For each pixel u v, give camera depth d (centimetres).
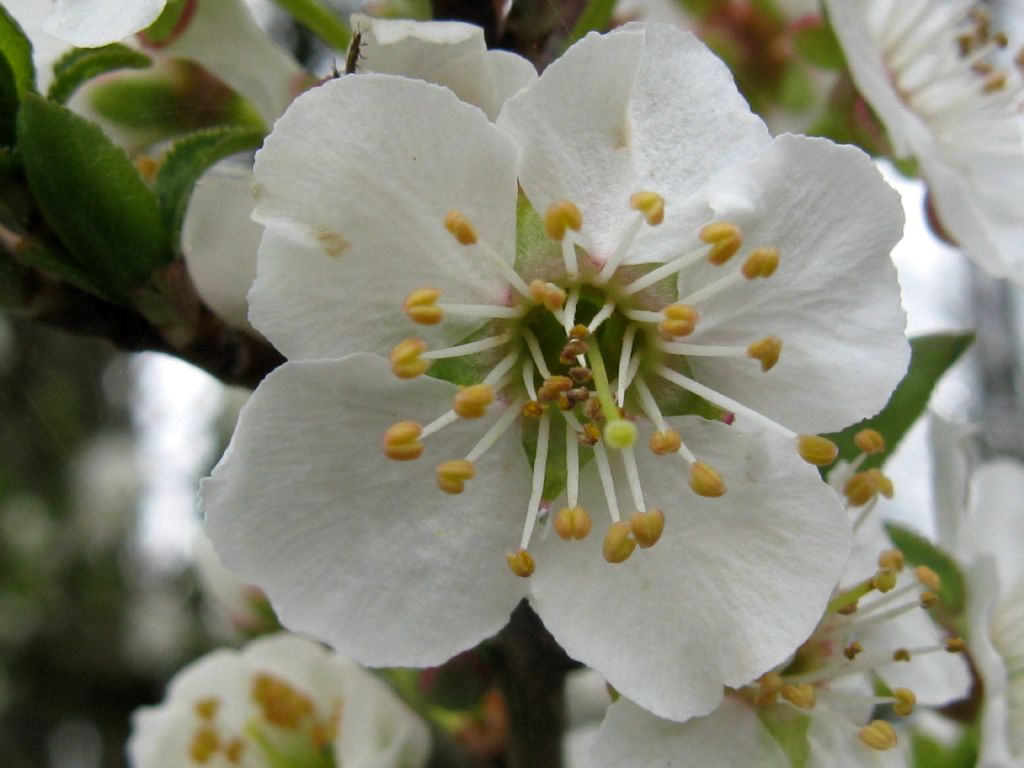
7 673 24
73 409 26
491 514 6
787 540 6
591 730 10
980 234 7
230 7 7
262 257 6
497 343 6
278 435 6
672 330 6
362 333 6
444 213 6
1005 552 9
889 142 8
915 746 8
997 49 9
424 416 6
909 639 7
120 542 26
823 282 6
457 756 9
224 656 9
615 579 6
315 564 6
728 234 6
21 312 7
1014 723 8
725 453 6
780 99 8
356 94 6
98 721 25
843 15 7
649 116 6
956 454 8
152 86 8
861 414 6
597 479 6
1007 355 23
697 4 8
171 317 7
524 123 6
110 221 6
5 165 6
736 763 6
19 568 25
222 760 9
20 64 6
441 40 6
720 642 6
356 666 8
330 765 9
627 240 6
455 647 6
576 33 7
